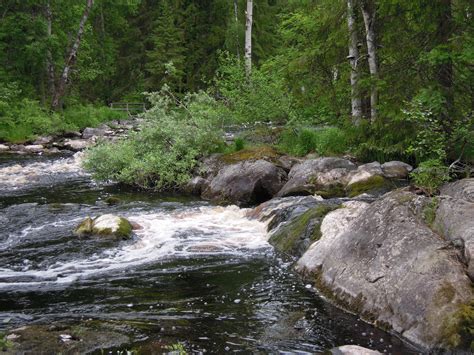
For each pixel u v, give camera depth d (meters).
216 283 6.08
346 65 14.23
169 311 5.22
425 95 8.73
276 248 7.46
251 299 5.54
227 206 10.32
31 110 26.45
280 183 11.05
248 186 10.84
